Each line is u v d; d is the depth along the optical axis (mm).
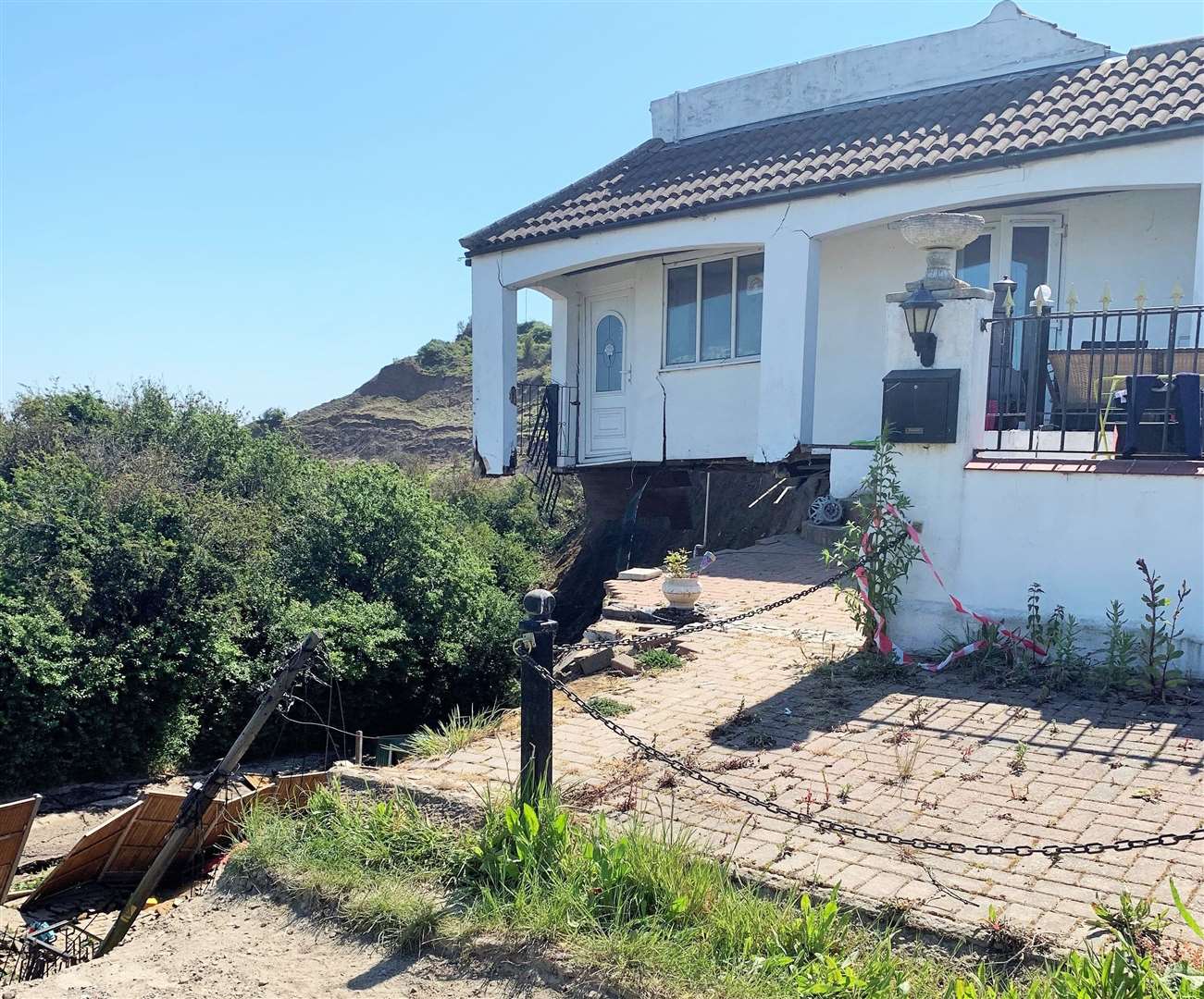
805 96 15984
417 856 4605
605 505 19891
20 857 10078
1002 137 11797
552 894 4031
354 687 16688
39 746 13281
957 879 3961
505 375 16453
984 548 7312
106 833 8633
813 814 4699
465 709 18516
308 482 22375
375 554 18688
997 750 5523
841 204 12680
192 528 16375
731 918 3701
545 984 3664
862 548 7578
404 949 4035
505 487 36062
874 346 13891
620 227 14547
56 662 13617
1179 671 6508
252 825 5141
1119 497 6801
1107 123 10984
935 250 7543
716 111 17078
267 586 17031
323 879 4473
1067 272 12484
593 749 5824
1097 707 6211
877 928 3664
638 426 16609
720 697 6836
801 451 13289
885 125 13836
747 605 10195
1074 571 6969
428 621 18109
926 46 14695
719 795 5016
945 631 7465
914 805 4781
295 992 3814
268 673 15750
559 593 20156
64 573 14703
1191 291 11680
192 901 4789
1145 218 11938
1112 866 4059
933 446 7504
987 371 7867
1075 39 13352
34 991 3994
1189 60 12039
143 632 14547
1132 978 3049
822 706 6508
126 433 23344
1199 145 10328
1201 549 6520
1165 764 5199
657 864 4031
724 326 15352
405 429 65875
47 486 16891
